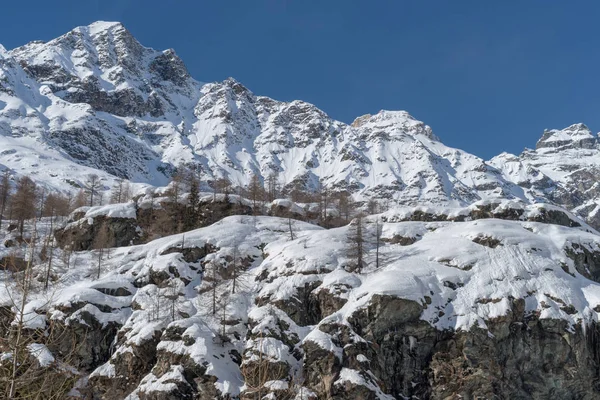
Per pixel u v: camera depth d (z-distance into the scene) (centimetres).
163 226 12988
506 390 7631
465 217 12506
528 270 9125
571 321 8156
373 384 7356
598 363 7975
